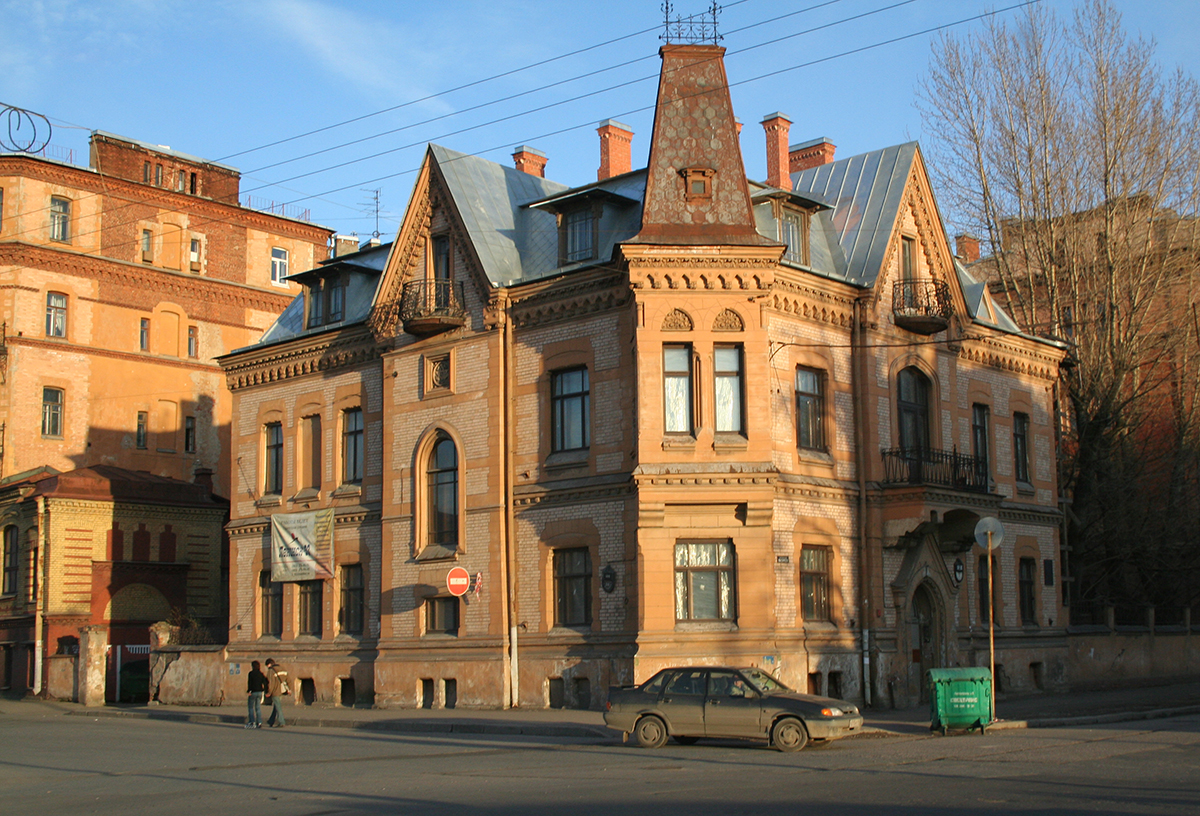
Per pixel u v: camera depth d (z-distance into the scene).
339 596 38.31
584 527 31.41
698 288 29.91
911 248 36.38
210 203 65.75
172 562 51.81
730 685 21.64
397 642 35.22
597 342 31.69
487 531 33.38
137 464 60.84
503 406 33.44
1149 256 47.75
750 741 22.72
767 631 29.12
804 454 31.75
